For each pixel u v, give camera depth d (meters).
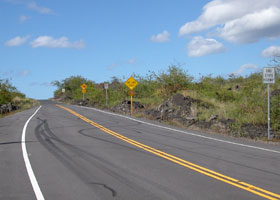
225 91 24.59
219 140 13.08
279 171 8.02
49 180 7.25
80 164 8.80
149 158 9.55
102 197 6.07
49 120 21.08
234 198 5.98
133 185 6.82
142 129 16.45
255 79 27.97
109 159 9.41
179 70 30.36
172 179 7.27
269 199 5.94
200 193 6.27
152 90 34.12
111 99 37.59
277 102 17.52
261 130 15.16
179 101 23.38
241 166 8.54
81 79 68.62
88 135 14.34
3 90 40.16
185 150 10.85
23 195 6.23
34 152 10.52
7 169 8.30
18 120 21.67
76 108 34.06
